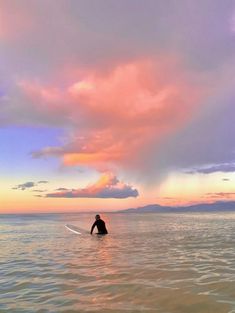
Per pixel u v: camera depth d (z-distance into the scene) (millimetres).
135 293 10000
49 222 69750
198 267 14203
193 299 9227
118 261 16297
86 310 8477
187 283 11164
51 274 13453
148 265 14891
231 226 47812
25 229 45406
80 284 11438
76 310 8500
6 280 12500
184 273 12906
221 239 27422
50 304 9125
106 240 27578
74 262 16344
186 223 59312
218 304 8719
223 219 80188
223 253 18844
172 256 17766
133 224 57375
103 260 16750
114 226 50969
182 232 36344
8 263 16547
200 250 20406
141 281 11594
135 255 18344
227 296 9461
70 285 11344
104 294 10000
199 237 29641
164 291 10148
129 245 23641
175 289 10367
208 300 9094
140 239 28156
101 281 11781
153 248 21688
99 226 33719
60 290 10695
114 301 9227
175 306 8641
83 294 10086
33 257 18484
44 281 12141
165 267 14281
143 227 47500
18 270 14555
